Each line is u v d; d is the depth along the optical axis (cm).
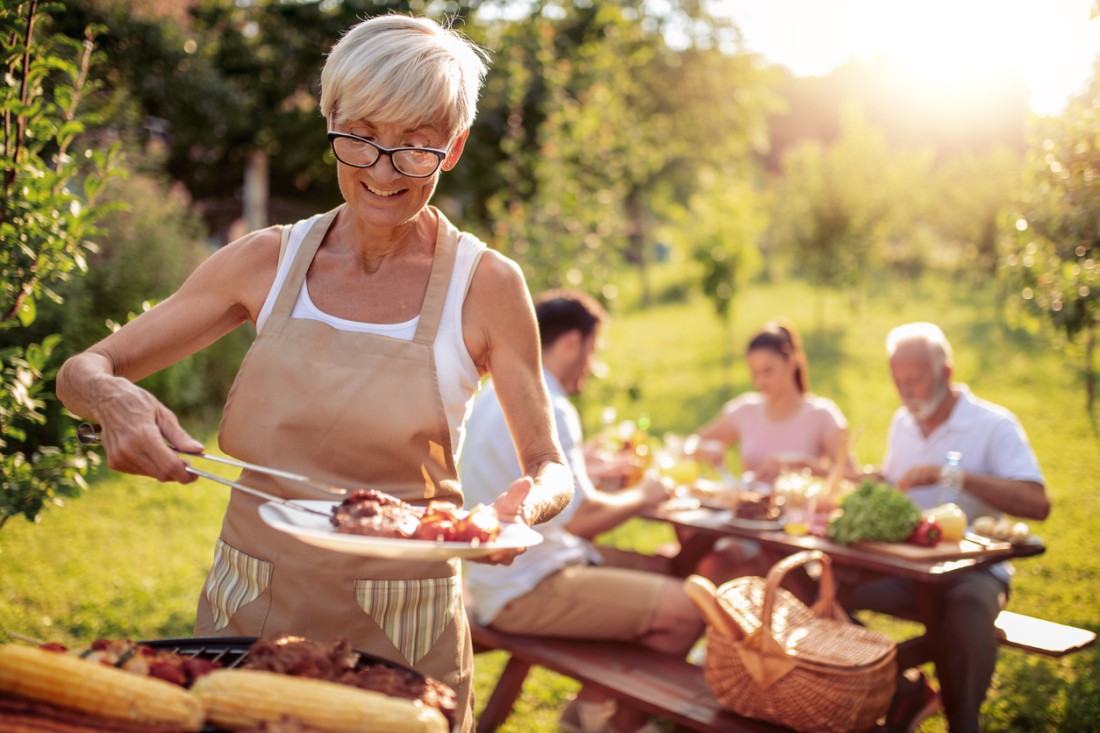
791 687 291
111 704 140
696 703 316
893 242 2102
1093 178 405
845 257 1555
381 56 173
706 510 420
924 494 408
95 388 174
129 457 168
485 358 199
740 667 301
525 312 199
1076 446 816
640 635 358
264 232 201
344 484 186
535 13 1093
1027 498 371
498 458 341
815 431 489
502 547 154
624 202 2156
